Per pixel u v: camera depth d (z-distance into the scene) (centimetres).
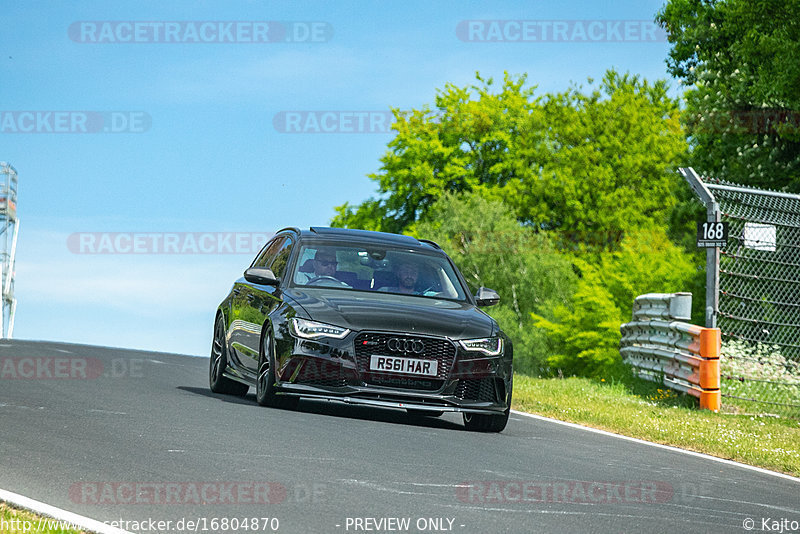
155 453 2461
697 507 2347
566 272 15950
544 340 14262
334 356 3341
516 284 15962
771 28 9488
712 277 5112
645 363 5988
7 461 2269
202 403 3531
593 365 10256
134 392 3828
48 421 2881
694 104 10231
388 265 3838
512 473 2567
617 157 17762
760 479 2980
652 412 4550
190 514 1891
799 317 5622
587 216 17438
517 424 3844
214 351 4303
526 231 16362
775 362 5547
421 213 19612
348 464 2475
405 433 3122
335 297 3534
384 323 3375
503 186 19250
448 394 3375
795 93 9088
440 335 3391
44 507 1847
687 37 10950
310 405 3759
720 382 5394
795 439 4078
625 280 9712
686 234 10794
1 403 3219
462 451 2859
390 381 3356
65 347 6438
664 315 5684
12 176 18800
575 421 4159
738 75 9812
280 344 3419
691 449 3600
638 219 16875
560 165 18025
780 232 5475
